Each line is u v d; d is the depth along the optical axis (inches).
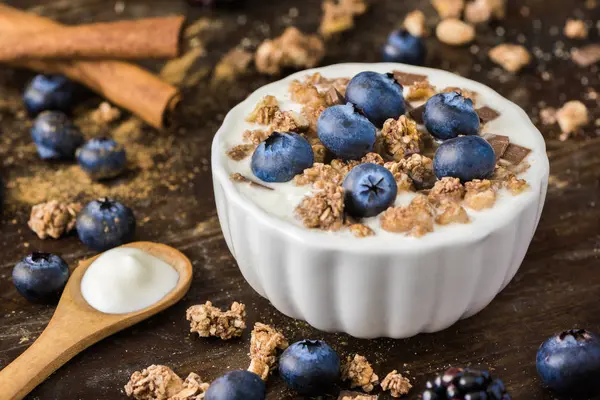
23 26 22.9
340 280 17.0
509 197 17.2
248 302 18.8
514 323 18.3
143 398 17.4
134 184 21.0
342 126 17.6
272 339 17.7
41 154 21.4
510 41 23.8
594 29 24.1
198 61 23.5
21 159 21.6
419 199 17.0
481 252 16.9
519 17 24.5
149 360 18.0
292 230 16.8
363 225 16.9
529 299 18.7
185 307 18.7
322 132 17.7
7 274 19.4
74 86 22.7
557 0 25.0
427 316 17.4
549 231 19.8
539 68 23.1
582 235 19.7
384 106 18.1
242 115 18.7
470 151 17.2
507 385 17.5
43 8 24.9
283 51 22.9
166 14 24.7
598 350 17.0
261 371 17.5
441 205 17.0
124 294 18.5
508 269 17.6
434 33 24.1
